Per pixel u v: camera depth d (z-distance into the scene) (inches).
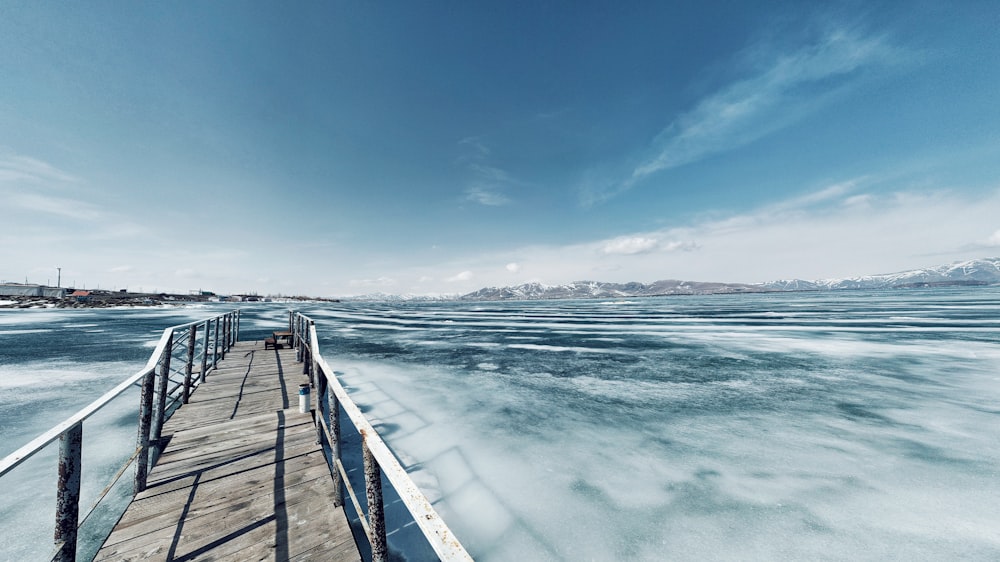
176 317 1769.2
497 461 287.6
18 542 179.2
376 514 98.9
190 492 156.9
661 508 228.5
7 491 223.6
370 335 1102.4
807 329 1080.2
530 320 1614.2
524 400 438.3
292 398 290.0
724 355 719.7
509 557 189.8
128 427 327.9
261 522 139.1
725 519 218.4
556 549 195.3
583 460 289.9
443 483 257.4
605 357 712.4
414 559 176.9
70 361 628.1
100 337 953.5
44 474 245.0
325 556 123.7
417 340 978.1
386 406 418.6
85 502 211.9
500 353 762.8
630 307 2861.7
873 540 198.7
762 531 207.5
